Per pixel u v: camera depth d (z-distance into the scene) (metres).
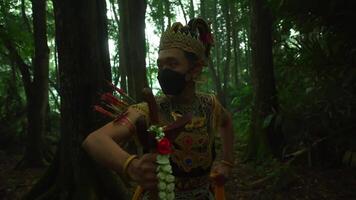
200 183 1.96
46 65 10.55
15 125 13.89
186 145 1.88
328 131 7.97
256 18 9.49
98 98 5.21
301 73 9.09
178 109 1.92
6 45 10.98
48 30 20.73
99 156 1.57
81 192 5.23
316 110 8.34
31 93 10.51
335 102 7.88
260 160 8.84
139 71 10.22
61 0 5.18
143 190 1.94
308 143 8.12
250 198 6.60
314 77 8.46
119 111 1.82
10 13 14.16
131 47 10.27
